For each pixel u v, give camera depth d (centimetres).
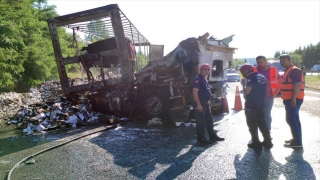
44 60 1630
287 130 671
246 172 414
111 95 934
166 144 579
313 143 550
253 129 520
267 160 461
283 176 394
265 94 553
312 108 985
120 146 573
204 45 829
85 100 1001
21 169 454
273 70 600
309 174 398
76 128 764
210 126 591
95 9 907
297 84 504
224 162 459
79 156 514
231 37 1082
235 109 1008
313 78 2983
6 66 1213
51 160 496
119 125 779
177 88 863
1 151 561
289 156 477
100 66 936
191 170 429
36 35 1614
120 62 913
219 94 927
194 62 806
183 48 824
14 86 1429
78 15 929
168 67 856
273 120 799
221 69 942
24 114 877
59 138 655
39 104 971
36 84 1666
